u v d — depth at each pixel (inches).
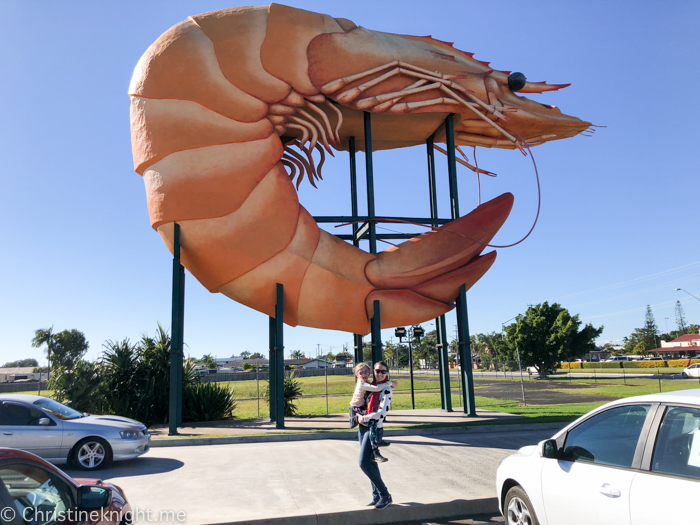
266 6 632.4
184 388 696.4
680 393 146.6
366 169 652.1
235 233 560.7
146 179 568.4
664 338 4665.4
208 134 559.8
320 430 521.0
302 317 611.8
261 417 699.4
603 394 1051.9
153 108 560.7
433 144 751.7
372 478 236.1
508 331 2222.0
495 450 399.2
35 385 1809.8
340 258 606.2
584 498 152.8
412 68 638.5
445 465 342.0
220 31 593.9
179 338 551.5
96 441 348.2
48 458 342.6
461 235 636.7
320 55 611.8
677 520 123.7
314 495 265.1
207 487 285.9
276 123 597.9
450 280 626.8
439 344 700.0
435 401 948.0
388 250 636.1
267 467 344.5
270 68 592.4
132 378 667.4
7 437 336.5
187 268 598.2
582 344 2062.0
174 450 437.7
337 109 617.6
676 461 133.9
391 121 700.7
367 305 609.0
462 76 662.5
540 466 176.7
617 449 152.3
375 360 596.7
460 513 243.8
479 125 704.4
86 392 625.0
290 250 583.8
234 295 601.0
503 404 861.8
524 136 732.7
